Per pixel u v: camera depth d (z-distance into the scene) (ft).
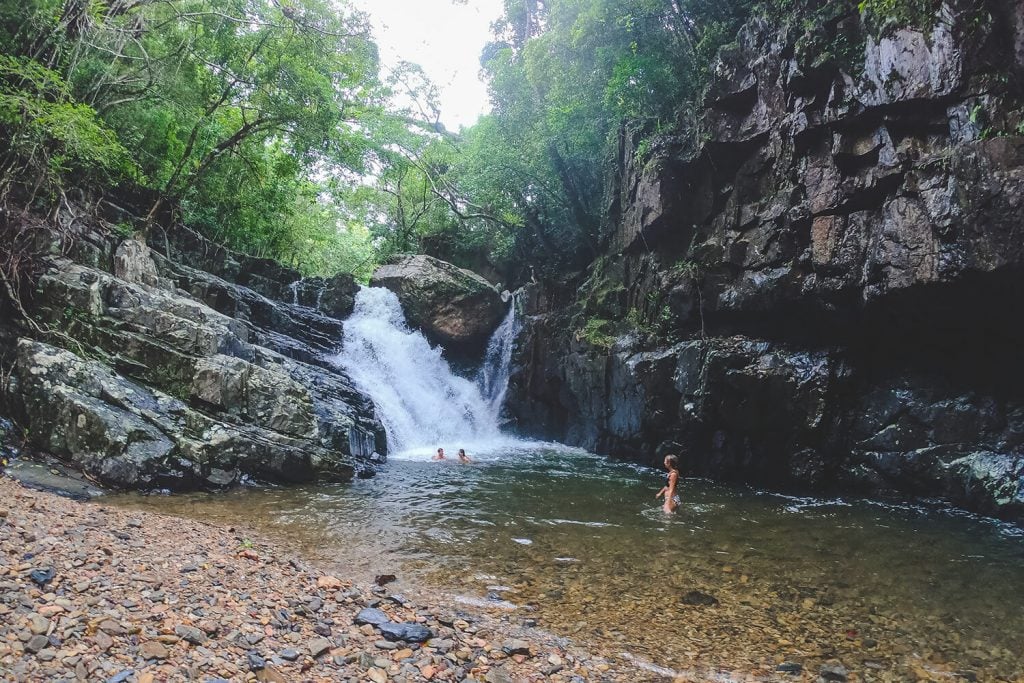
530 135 84.53
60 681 14.60
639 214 65.16
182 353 45.96
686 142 61.67
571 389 74.69
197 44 69.82
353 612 22.90
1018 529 40.55
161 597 20.54
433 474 54.29
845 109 47.03
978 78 38.88
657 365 60.18
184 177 77.87
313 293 87.35
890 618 26.43
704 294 58.08
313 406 49.93
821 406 50.67
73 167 57.41
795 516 43.52
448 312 91.15
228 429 44.45
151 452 40.09
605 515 42.37
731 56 56.18
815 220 49.70
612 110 73.36
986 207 37.99
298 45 71.26
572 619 25.23
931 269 41.24
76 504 31.22
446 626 22.91
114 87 63.26
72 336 44.75
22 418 40.19
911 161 43.70
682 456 59.11
